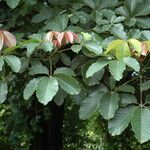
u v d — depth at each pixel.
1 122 6.05
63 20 2.63
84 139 8.00
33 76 3.20
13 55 2.22
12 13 3.19
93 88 2.32
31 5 2.94
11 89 4.14
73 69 2.49
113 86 2.28
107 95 2.20
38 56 2.42
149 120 2.06
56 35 2.27
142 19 2.68
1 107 5.93
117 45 2.08
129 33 2.47
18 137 5.46
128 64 2.04
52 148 6.84
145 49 2.16
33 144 6.79
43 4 2.96
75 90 2.09
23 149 5.54
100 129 7.43
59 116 6.65
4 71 2.40
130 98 2.21
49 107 5.31
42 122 6.41
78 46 2.24
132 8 2.65
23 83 3.72
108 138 7.25
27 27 3.16
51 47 2.19
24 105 4.77
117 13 2.68
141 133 2.02
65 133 7.81
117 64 2.04
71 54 2.83
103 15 2.71
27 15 3.18
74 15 2.76
